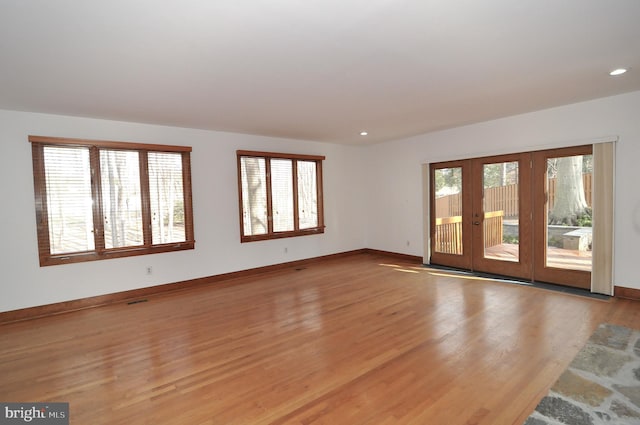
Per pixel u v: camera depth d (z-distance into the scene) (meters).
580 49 2.54
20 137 3.75
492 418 1.88
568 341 2.79
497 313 3.48
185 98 3.48
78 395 2.22
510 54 2.60
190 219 4.91
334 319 3.45
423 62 2.71
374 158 7.04
